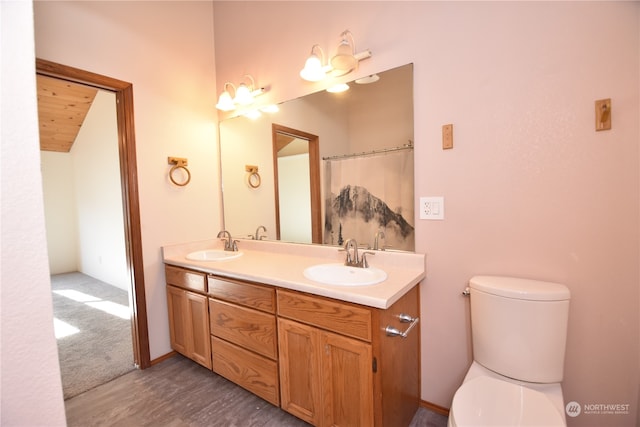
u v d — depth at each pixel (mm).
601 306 1225
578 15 1199
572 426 1309
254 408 1697
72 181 5051
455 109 1484
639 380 1188
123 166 2053
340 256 1925
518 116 1337
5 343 338
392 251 1714
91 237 4672
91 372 2066
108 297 3713
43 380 362
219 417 1629
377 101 1724
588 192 1220
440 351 1608
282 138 2172
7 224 334
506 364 1262
